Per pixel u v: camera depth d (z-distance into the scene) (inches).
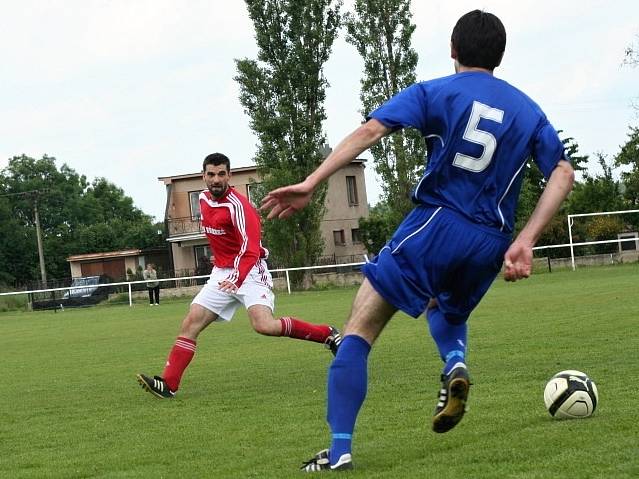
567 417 402.9
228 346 1003.3
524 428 387.5
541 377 553.3
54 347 1188.5
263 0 2918.3
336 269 3535.9
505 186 318.0
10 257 5866.1
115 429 487.2
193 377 721.0
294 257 2965.1
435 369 647.8
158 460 387.5
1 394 695.1
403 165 3011.8
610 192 2979.8
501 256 322.0
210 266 3735.2
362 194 4404.5
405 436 394.3
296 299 2041.1
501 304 1296.8
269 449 392.8
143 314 1946.4
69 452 425.7
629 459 312.8
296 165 2970.0
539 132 318.3
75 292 3257.9
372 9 2950.3
